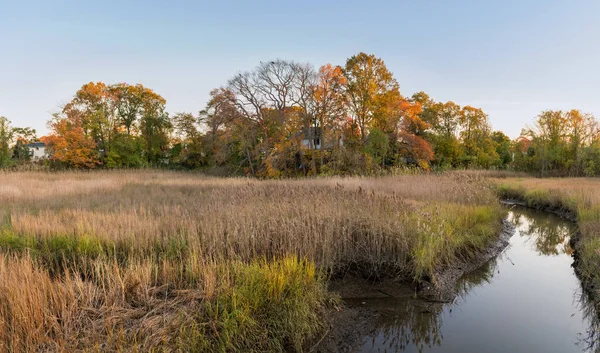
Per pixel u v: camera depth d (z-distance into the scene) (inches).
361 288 296.8
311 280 255.0
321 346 218.8
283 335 206.7
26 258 249.8
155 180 964.0
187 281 239.6
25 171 1299.2
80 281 212.2
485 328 250.7
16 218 379.6
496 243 449.4
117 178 1005.2
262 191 526.6
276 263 255.1
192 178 1117.7
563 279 347.9
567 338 237.0
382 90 1425.9
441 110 1946.4
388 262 325.1
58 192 637.3
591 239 390.3
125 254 291.7
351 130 1435.8
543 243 487.5
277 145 1309.1
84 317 188.7
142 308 203.0
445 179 700.0
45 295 190.5
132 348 165.6
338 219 345.4
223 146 1459.2
